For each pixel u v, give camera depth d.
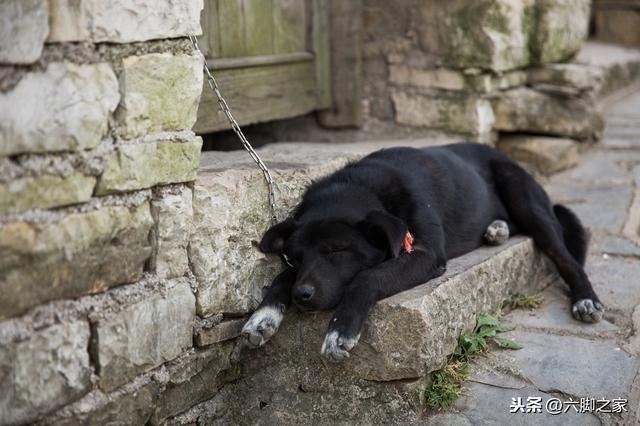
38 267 2.49
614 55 10.30
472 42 6.00
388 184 3.76
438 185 4.11
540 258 4.64
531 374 3.54
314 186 3.78
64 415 2.64
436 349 3.34
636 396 3.38
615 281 4.64
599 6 11.48
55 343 2.56
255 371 3.55
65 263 2.58
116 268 2.79
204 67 3.39
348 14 6.19
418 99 6.27
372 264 3.46
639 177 6.51
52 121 2.48
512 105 6.37
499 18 5.96
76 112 2.55
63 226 2.56
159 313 2.99
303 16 5.92
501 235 4.38
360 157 4.41
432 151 4.39
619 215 5.67
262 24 5.42
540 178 6.45
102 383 2.76
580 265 4.55
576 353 3.73
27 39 2.40
